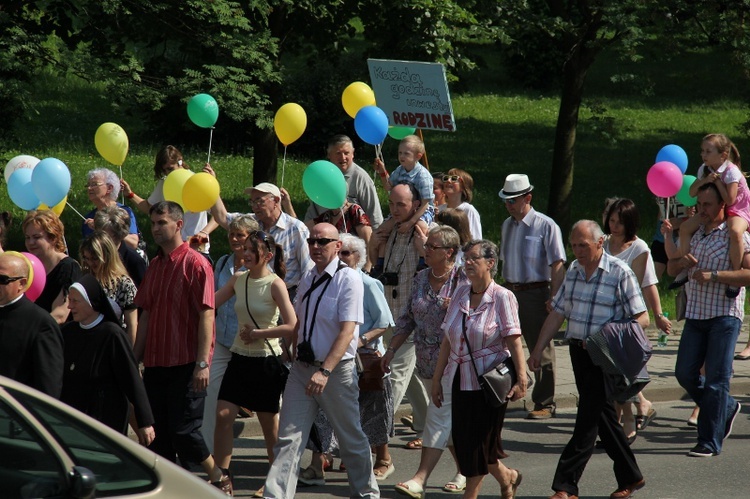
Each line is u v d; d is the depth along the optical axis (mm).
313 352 12547
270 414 14008
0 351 11016
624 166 53094
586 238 13391
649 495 13875
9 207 36594
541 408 18766
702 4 31656
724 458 15875
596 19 33125
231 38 26609
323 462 15391
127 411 12266
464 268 12688
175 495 7660
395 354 15570
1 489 7363
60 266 13672
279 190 17156
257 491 13938
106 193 17172
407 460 15969
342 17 32562
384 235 16906
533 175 49938
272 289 13484
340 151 18844
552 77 72562
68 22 27250
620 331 13133
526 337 18547
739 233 15586
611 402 13547
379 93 21031
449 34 31688
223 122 49594
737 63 32344
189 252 13141
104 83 25797
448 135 58156
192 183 15812
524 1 32969
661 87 73375
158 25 26922
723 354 15797
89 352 11953
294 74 50156
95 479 7242
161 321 13000
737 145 59219
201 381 12867
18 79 25312
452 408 12641
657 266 25766
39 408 7742
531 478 14891
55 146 47625
